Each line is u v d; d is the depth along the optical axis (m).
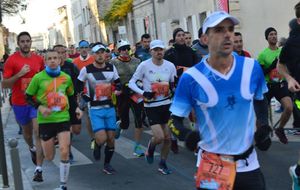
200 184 3.79
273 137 9.67
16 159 6.09
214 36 3.63
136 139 9.11
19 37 7.82
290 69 6.04
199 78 3.72
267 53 8.95
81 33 56.84
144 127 12.02
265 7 17.38
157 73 7.63
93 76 7.76
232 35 3.64
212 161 3.75
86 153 9.67
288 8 17.20
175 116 3.82
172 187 7.02
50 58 6.86
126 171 8.11
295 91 5.80
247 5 17.33
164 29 25.59
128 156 9.16
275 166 7.67
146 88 7.69
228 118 3.70
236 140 3.72
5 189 7.14
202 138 3.80
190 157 8.70
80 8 55.19
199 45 9.42
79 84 7.83
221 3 14.62
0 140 7.25
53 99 6.81
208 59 3.78
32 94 6.92
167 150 7.71
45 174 8.21
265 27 17.44
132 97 8.93
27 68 7.65
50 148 6.96
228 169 3.71
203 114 3.75
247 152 3.73
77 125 8.38
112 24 35.56
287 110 8.44
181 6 22.97
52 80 6.88
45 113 6.81
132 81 7.80
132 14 32.25
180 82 3.80
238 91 3.68
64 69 8.78
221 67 3.71
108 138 7.91
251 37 17.50
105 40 42.16
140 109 8.98
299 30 5.98
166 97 7.58
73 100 7.12
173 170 7.93
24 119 7.97
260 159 8.14
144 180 7.49
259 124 3.85
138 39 30.92
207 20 3.65
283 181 6.88
